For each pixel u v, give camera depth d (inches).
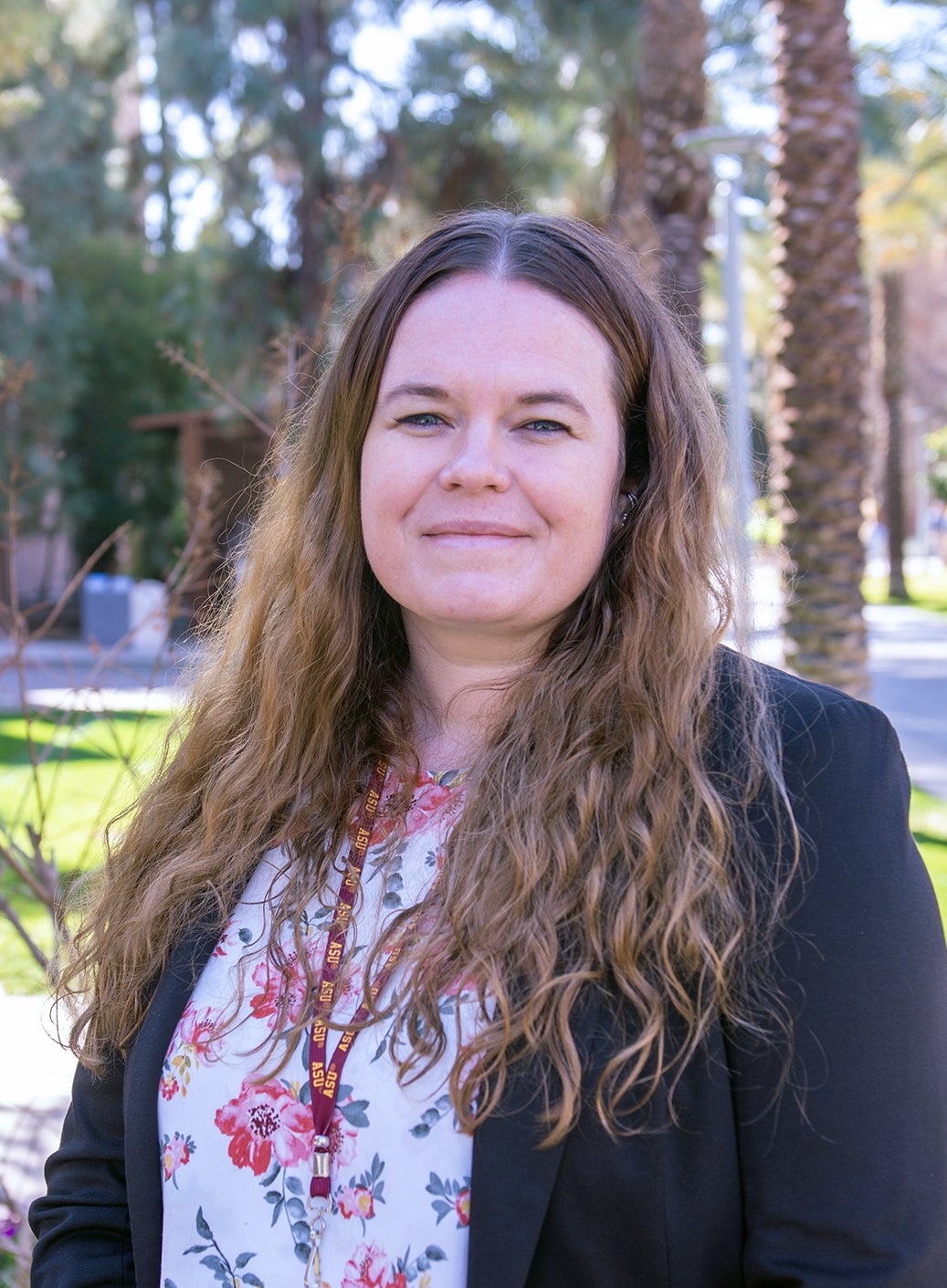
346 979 47.5
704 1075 42.3
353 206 125.1
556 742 47.5
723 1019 42.6
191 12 593.9
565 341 47.6
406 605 49.5
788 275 251.8
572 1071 41.8
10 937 182.5
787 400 254.8
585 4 442.9
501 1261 41.5
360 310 54.6
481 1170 42.3
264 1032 48.1
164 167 906.7
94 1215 53.4
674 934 43.0
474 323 47.5
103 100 824.9
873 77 501.4
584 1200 42.1
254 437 502.0
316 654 55.5
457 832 48.0
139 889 57.4
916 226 644.1
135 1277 51.5
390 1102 44.6
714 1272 42.5
